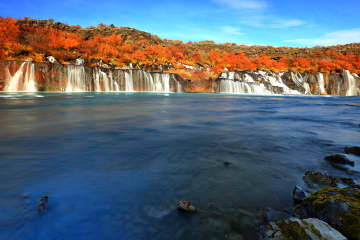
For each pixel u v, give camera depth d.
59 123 8.19
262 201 2.73
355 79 48.91
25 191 2.84
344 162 4.13
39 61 34.09
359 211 2.14
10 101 17.38
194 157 4.43
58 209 2.44
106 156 4.37
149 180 3.28
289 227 2.05
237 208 2.55
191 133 6.82
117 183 3.15
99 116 10.27
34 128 7.13
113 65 41.78
